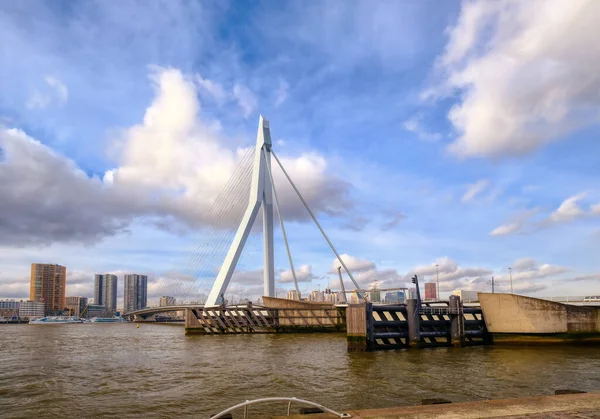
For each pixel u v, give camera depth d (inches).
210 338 3914.9
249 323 4618.6
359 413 572.1
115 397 1278.3
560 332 2536.9
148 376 1638.8
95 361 2143.2
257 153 5098.4
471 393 1229.1
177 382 1499.8
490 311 2679.6
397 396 1196.5
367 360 1969.7
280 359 2075.5
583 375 1526.8
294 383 1418.6
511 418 550.6
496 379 1449.3
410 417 555.5
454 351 2341.3
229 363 1979.6
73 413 1108.5
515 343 2608.3
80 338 4173.2
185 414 1069.1
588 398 645.3
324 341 3257.9
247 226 4968.0
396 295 5226.4
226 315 4680.1
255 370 1731.1
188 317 4685.0
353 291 4298.7
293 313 4623.5
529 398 647.8
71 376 1664.6
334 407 1083.3
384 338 2417.6
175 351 2637.8
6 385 1488.7
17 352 2652.6
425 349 2442.2
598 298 2691.9
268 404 1138.0
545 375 1525.6
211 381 1502.2
